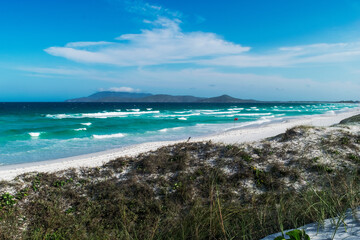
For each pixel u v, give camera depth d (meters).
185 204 7.94
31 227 6.97
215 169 9.97
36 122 40.88
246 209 5.29
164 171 10.33
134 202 8.20
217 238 4.34
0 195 8.80
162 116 56.22
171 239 4.70
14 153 18.72
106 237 5.93
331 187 4.96
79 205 8.20
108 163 11.74
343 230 3.17
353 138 11.90
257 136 22.06
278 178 9.10
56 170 11.53
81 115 57.84
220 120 46.00
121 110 89.69
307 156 10.34
